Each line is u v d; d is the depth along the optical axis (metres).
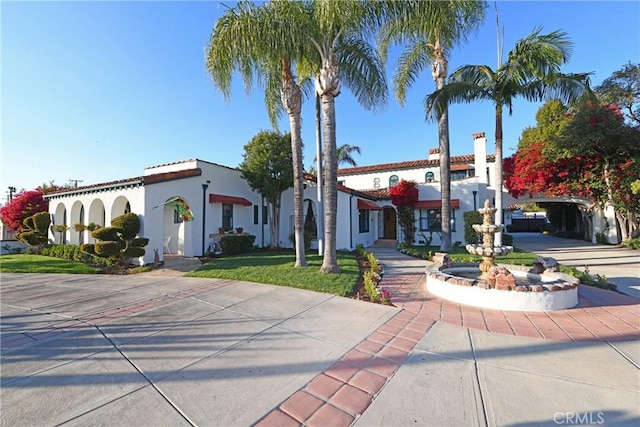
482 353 4.91
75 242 19.88
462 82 14.53
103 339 5.59
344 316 6.81
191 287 9.95
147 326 6.27
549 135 23.41
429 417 3.30
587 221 28.30
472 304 7.64
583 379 4.09
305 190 23.78
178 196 16.81
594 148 20.03
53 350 5.10
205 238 18.53
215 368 4.43
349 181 35.47
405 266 14.06
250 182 21.14
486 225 9.29
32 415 3.36
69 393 3.80
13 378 4.18
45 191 25.94
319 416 3.32
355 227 22.83
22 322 6.59
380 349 5.07
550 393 3.76
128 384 4.01
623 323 6.30
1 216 24.50
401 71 19.33
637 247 20.38
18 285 10.70
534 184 23.50
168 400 3.63
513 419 3.27
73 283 10.98
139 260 14.77
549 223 41.94
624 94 24.86
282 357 4.78
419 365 4.50
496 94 14.44
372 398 3.66
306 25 10.79
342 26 10.63
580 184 22.03
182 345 5.29
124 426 3.18
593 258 16.73
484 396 3.69
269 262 14.44
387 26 11.99
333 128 11.53
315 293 8.84
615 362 4.59
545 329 5.98
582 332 5.82
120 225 13.77
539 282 9.23
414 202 25.41
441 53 17.61
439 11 11.09
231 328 6.11
